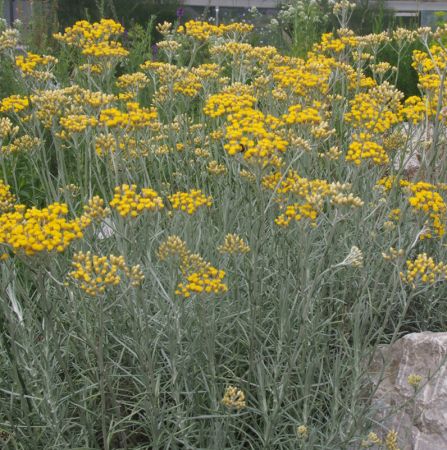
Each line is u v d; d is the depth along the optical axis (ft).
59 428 10.84
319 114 14.24
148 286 12.60
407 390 12.05
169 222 14.17
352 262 10.36
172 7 48.01
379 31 32.91
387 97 14.33
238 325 12.35
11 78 22.88
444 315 14.12
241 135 10.96
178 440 10.55
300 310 11.72
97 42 16.17
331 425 11.06
